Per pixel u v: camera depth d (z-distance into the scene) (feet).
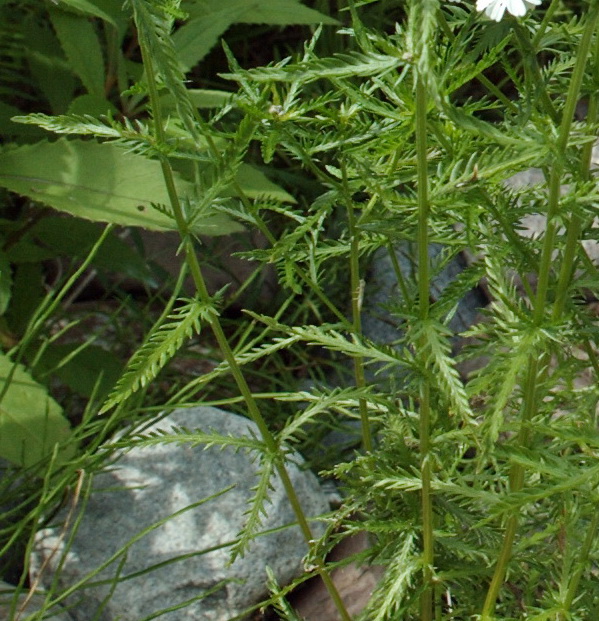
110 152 3.08
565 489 1.98
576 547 2.18
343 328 2.26
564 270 2.04
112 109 3.33
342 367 3.83
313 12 3.58
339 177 2.39
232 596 2.96
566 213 1.95
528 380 2.09
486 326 2.24
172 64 1.80
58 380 3.74
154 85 1.99
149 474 3.14
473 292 4.02
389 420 2.49
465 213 2.04
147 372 2.12
